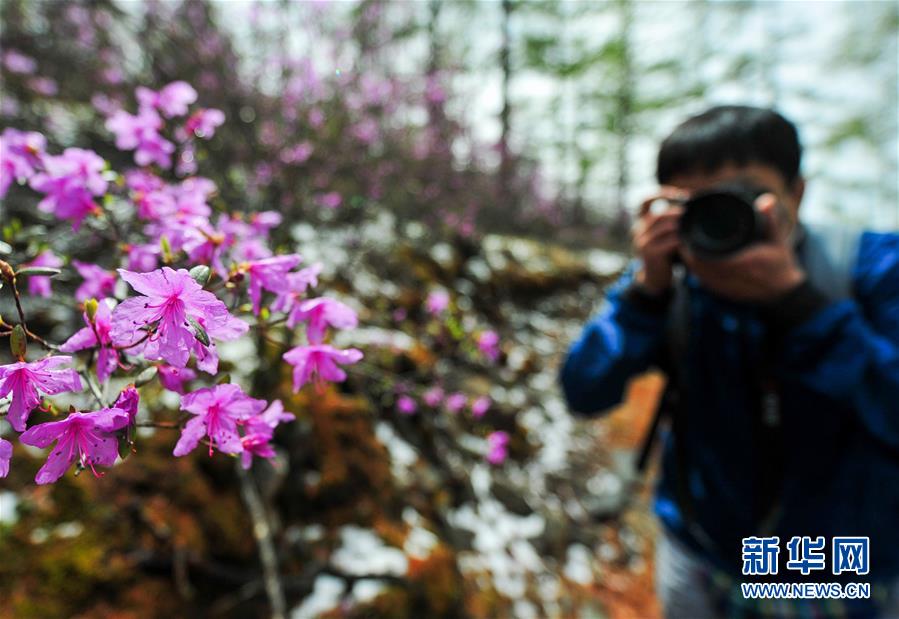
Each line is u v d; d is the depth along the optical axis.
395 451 2.36
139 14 3.07
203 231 0.66
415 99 4.63
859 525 1.06
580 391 1.41
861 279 1.01
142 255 0.78
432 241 4.82
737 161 1.08
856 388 0.95
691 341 1.16
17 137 0.83
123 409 0.46
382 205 4.66
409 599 1.76
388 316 3.19
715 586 1.30
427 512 2.23
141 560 1.45
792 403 1.04
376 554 1.83
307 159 3.06
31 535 1.36
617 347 1.28
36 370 0.43
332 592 1.67
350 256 3.40
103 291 0.81
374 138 3.81
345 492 1.98
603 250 11.19
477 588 2.08
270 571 1.54
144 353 0.47
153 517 1.52
